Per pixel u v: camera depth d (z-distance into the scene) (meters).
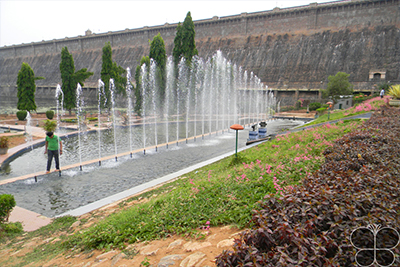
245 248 3.02
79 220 7.84
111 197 9.74
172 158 16.53
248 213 5.17
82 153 18.64
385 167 5.53
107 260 4.76
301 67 68.38
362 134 9.21
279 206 3.83
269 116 45.75
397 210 3.58
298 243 2.89
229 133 26.72
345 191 4.00
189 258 4.08
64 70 41.88
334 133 13.66
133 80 80.00
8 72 131.38
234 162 11.19
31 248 6.29
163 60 39.12
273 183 6.54
